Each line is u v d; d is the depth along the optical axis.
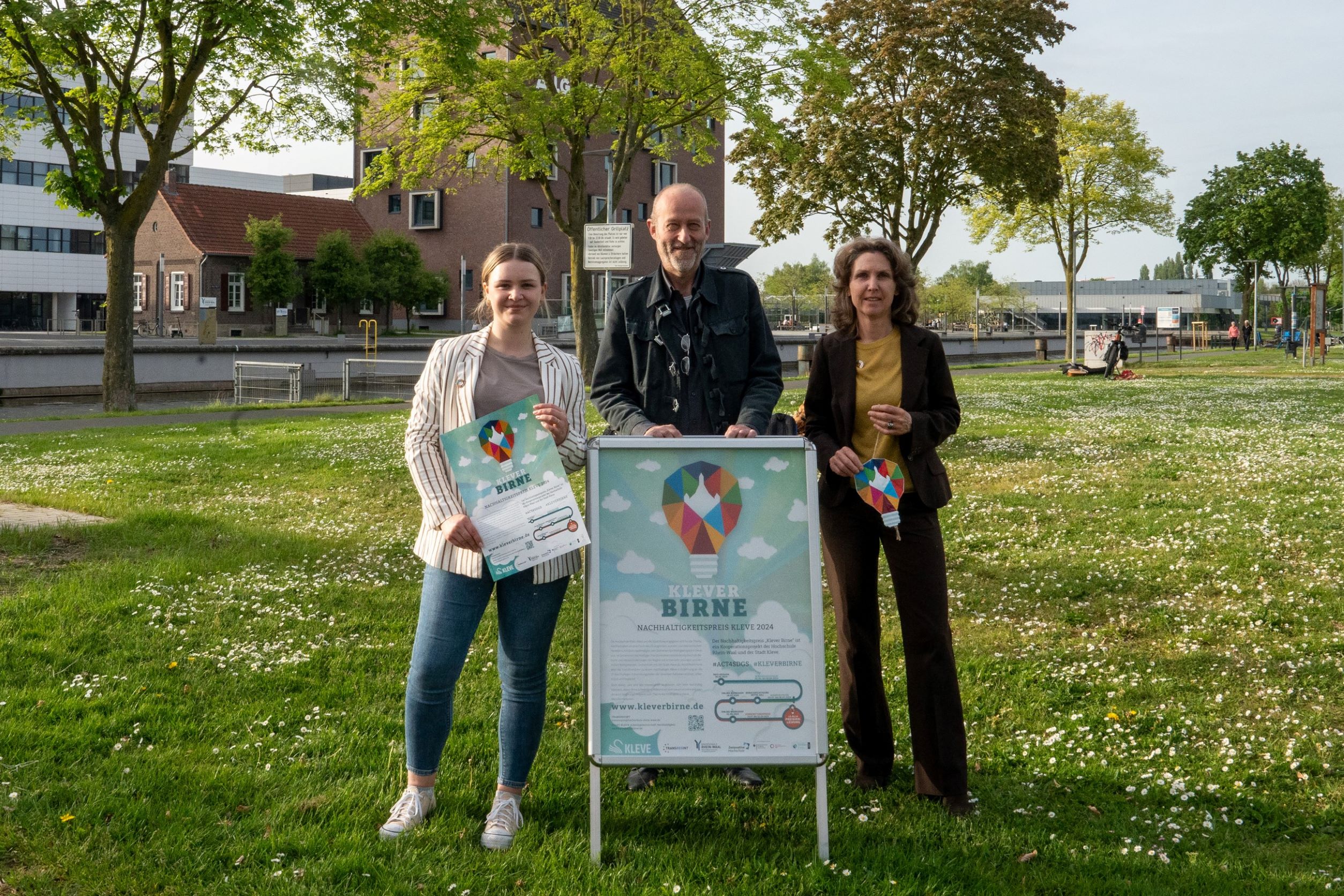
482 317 4.15
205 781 4.20
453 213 63.66
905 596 4.16
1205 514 9.46
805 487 3.82
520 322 3.94
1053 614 6.82
